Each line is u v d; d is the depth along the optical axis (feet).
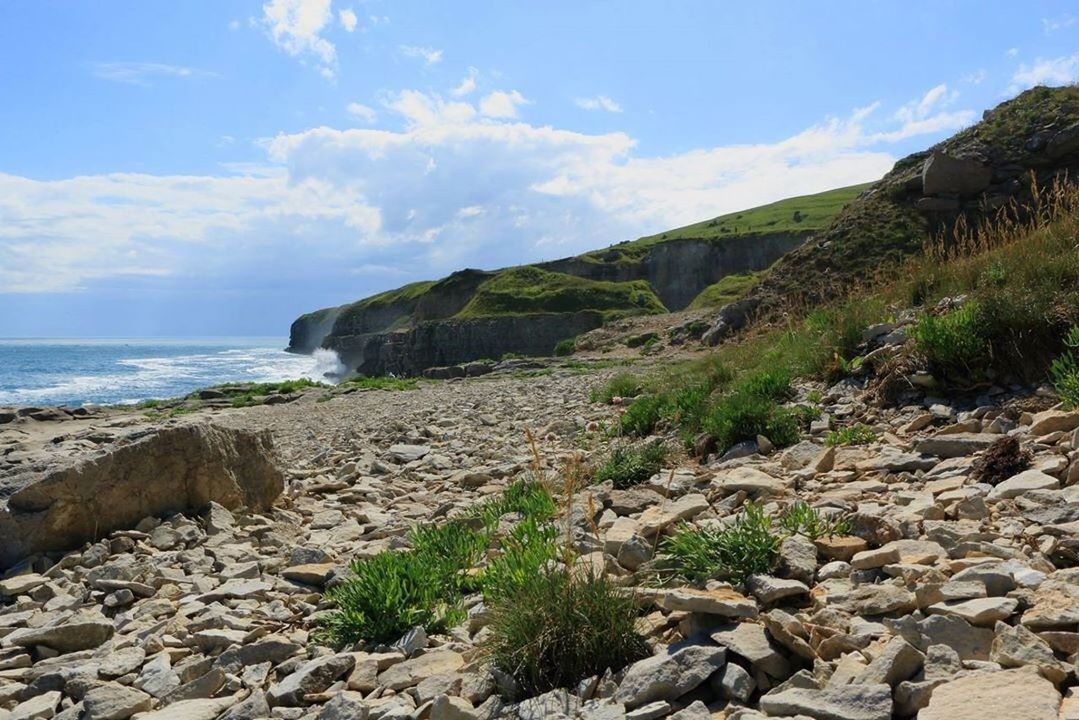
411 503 34.63
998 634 11.55
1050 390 25.98
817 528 17.79
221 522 30.17
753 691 12.09
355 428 64.90
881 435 28.25
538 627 14.29
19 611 23.03
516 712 12.78
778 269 128.57
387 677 15.17
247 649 17.43
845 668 11.55
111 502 29.12
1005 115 122.72
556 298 422.82
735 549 16.33
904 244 114.93
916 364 31.37
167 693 16.01
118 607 22.44
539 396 74.84
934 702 9.95
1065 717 9.12
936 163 117.50
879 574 15.14
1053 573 13.46
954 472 21.83
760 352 48.96
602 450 38.58
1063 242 35.78
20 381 331.16
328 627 18.54
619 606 14.66
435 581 19.66
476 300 442.09
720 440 32.19
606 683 13.09
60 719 15.33
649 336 166.91
